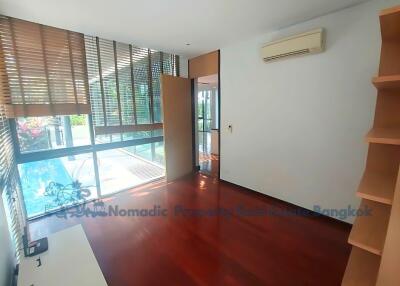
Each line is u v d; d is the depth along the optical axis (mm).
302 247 2018
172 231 2295
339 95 2186
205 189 3428
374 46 1919
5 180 1666
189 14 2119
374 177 1289
